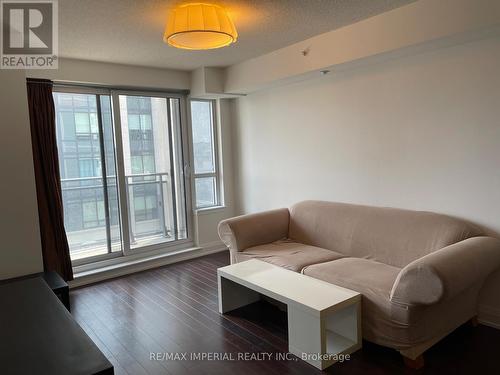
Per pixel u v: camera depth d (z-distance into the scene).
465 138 2.80
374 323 2.42
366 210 3.32
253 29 3.08
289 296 2.47
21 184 3.05
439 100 2.92
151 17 2.67
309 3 2.57
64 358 1.27
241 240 3.55
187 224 4.90
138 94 4.38
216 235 5.06
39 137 3.55
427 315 2.32
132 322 3.04
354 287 2.55
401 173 3.22
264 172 4.64
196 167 4.97
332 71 3.55
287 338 2.73
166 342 2.71
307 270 2.90
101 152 4.19
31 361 1.25
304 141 4.07
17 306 1.74
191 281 3.96
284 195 4.41
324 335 2.29
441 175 2.96
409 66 3.08
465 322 2.71
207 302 3.40
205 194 5.09
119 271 4.19
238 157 5.03
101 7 2.46
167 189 4.75
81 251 4.17
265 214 3.80
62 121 3.93
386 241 3.03
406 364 2.32
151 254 4.57
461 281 2.17
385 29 2.87
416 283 2.17
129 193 4.44
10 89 2.99
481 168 2.73
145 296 3.58
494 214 2.70
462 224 2.72
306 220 3.71
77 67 3.77
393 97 3.22
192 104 4.88
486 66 2.64
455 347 2.52
